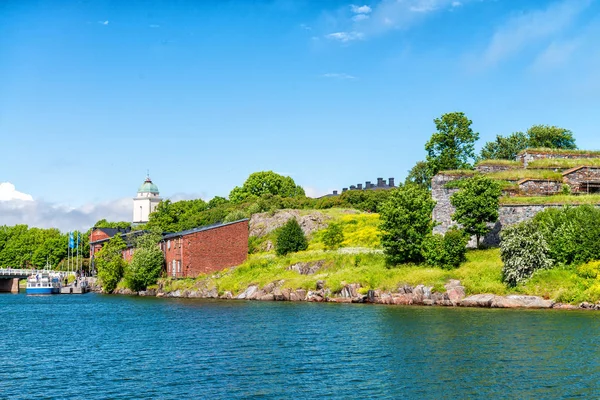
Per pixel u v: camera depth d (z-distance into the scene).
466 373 31.14
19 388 30.28
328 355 36.31
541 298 55.75
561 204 69.81
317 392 28.67
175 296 89.94
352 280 69.25
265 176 158.38
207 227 99.94
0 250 182.62
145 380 31.42
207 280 88.38
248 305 68.12
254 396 28.22
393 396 27.83
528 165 82.94
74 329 51.81
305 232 103.31
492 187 69.81
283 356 36.38
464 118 92.94
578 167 78.00
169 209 156.00
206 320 54.34
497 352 35.44
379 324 47.44
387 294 64.69
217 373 32.53
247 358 36.12
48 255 172.12
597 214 60.25
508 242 59.28
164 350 39.56
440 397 27.50
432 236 69.31
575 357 33.69
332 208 120.62
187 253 94.06
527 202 70.88
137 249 105.44
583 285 55.28
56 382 31.36
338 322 49.47
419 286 62.81
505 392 27.88
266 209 125.81
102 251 119.19
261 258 90.88
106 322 56.28
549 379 29.66
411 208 71.44
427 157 95.12
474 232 70.00
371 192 127.88
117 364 35.47
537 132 108.50
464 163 92.62
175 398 28.11
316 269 78.00
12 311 72.69
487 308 56.31
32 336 47.88
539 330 42.00
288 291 73.81
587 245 57.84
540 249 58.62
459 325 45.34
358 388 29.17
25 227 192.00
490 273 62.12
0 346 42.78
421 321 48.25
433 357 34.81
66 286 127.06
